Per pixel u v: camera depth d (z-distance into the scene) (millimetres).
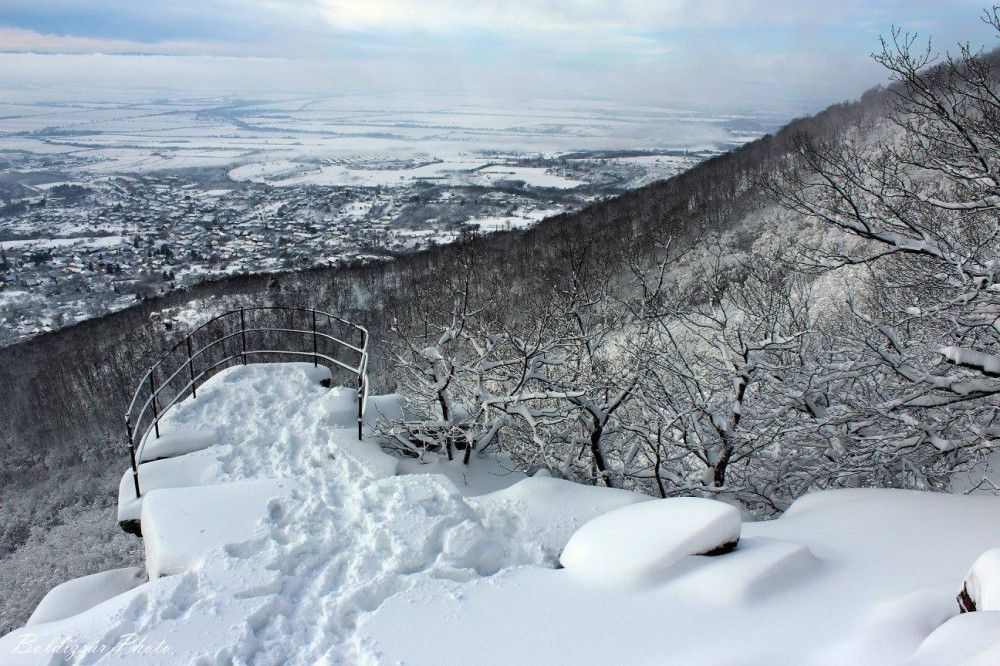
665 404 10680
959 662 2867
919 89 8734
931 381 8430
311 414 8461
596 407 9617
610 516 5254
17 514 31609
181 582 4895
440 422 7996
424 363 9359
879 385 10844
